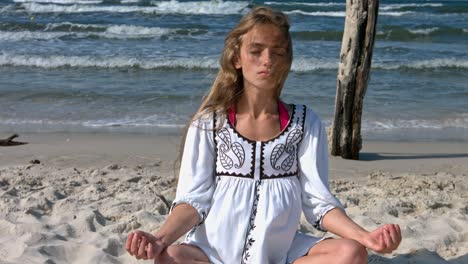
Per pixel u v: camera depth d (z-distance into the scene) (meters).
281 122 3.12
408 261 3.99
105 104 10.71
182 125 9.36
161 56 15.69
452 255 4.21
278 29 3.00
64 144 8.00
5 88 11.79
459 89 12.66
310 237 3.19
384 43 19.94
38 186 5.85
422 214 5.06
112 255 4.16
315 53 16.78
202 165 3.13
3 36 18.55
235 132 3.09
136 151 7.66
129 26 20.30
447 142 8.59
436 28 21.36
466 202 5.47
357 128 7.42
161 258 2.91
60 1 27.58
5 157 7.23
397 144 8.40
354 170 6.94
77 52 16.17
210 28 21.44
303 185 3.16
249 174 3.07
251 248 3.00
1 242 4.27
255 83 3.02
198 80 13.16
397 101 11.38
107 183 5.97
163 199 4.91
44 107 10.41
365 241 2.85
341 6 29.06
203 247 3.07
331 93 11.95
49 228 4.55
